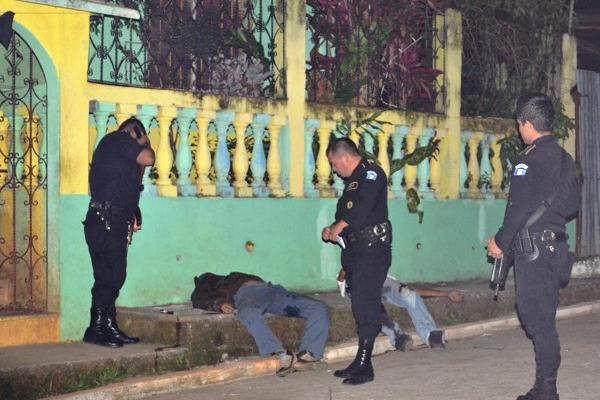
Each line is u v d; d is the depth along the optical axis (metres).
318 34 14.91
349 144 10.91
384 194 10.88
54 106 11.52
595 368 11.20
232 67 13.45
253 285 11.62
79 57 11.58
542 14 17.70
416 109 16.09
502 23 17.23
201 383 10.70
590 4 18.73
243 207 13.10
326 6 14.91
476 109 16.94
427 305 13.62
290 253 13.68
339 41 14.96
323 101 14.70
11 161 11.63
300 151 13.88
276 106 13.53
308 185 14.06
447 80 15.98
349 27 15.05
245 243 13.13
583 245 19.27
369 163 10.93
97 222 11.04
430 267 15.56
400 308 13.23
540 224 9.10
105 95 11.84
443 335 12.73
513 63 17.44
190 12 13.38
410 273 15.25
